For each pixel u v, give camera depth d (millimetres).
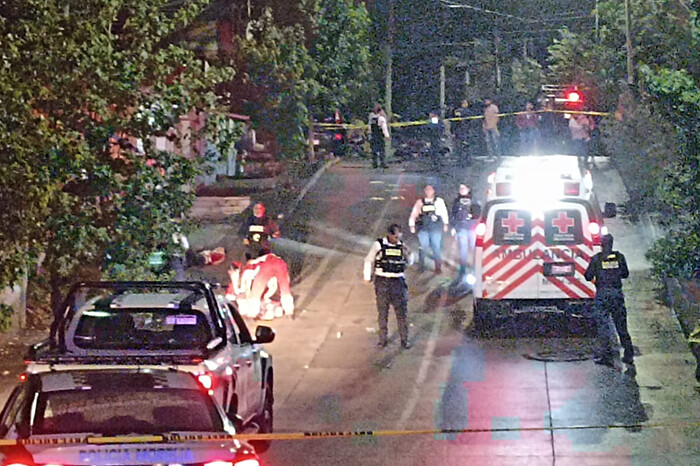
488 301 19703
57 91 15047
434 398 15750
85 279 16750
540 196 20172
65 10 15633
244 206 32000
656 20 28516
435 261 25562
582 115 36125
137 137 16672
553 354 18453
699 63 20266
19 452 7410
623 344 17219
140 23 16750
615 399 15438
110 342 11352
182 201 17000
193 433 8141
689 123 18516
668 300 21625
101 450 7465
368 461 12570
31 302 20484
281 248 28000
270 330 12664
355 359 18438
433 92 56188
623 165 33219
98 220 16312
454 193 34125
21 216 14070
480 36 56688
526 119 38000
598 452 12820
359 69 38938
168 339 11469
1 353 17578
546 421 14328
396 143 46500
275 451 13023
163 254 17328
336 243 28641
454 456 12742
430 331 20500
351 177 37469
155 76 16750
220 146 17688
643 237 26906
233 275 21688
